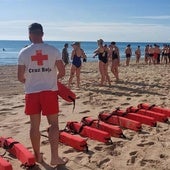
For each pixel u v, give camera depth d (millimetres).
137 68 14977
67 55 11898
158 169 3045
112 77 10227
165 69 14219
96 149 3541
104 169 3057
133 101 6215
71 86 8242
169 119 4793
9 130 4238
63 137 3678
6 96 6812
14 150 3334
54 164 2980
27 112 3000
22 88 8133
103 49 8156
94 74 11961
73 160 3248
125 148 3564
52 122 3029
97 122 4133
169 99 6379
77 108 5570
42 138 3887
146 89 7750
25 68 2984
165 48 19109
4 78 10562
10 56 30562
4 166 2848
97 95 6852
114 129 3932
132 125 4211
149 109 5023
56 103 3008
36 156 3166
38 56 2949
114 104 5926
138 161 3215
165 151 3473
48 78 2982
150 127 4348
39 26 3004
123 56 34781
